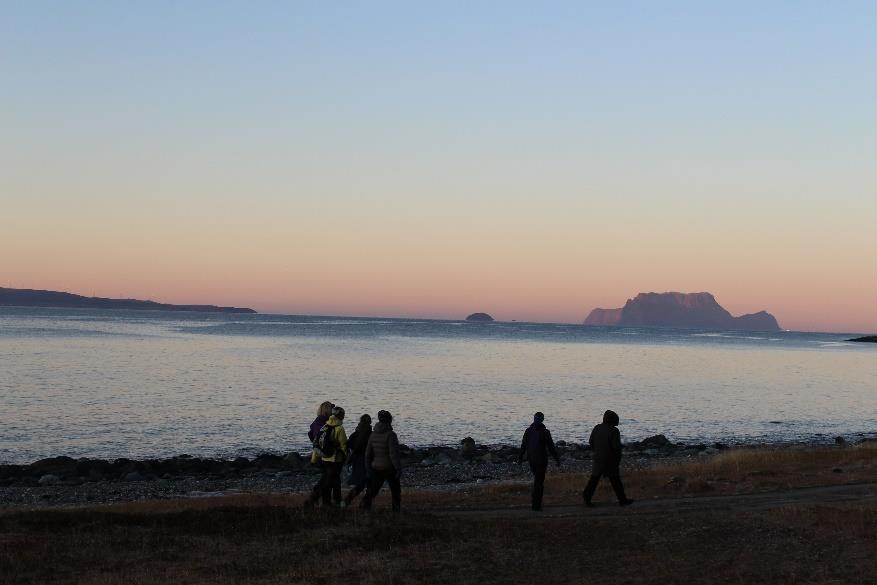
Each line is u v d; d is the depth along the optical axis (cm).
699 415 5781
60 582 1246
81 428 4425
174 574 1297
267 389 6425
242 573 1312
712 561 1417
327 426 1786
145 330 17925
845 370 11312
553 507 1961
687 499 2067
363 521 1623
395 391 6575
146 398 5669
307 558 1403
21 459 3603
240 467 3431
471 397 6353
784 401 6888
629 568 1386
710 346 19550
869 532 1565
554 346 16475
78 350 10262
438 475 3216
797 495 2116
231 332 18388
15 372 7112
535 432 1922
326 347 12825
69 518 1622
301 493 2650
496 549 1491
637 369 10081
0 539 1467
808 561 1407
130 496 2752
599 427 1969
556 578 1334
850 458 2888
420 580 1301
